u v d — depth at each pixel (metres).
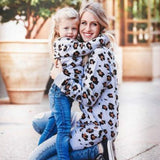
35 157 3.36
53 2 8.09
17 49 7.62
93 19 3.35
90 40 3.36
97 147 3.31
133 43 13.06
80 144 3.29
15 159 4.48
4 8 8.18
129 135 5.61
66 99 3.34
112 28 12.29
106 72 3.24
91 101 3.23
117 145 5.09
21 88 7.80
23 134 5.57
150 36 13.13
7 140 5.26
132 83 12.09
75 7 8.29
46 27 8.36
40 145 3.40
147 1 13.10
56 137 3.36
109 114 3.29
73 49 3.26
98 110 3.28
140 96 9.34
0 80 8.73
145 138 5.45
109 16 11.83
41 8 8.00
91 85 3.21
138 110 7.52
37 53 7.67
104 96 3.29
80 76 3.28
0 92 8.69
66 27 3.35
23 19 8.22
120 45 13.01
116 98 3.35
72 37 3.38
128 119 6.68
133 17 13.12
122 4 13.05
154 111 7.43
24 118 6.62
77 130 3.31
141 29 13.16
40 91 7.92
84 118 3.30
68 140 3.32
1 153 4.70
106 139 3.30
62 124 3.33
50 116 3.58
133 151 4.84
